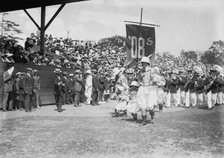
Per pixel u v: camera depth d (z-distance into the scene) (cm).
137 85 974
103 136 694
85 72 1717
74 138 674
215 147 593
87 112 1178
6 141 639
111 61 2525
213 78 1389
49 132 737
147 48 1289
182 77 1500
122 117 1051
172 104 1623
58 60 1722
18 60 1381
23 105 1230
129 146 603
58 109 1202
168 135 709
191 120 966
